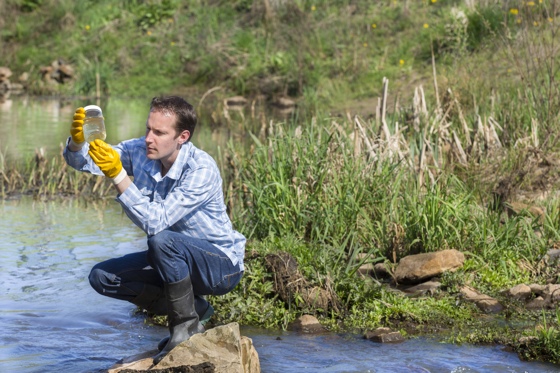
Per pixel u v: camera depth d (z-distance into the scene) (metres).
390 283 6.84
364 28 20.77
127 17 25.88
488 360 5.20
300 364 5.10
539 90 10.55
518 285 6.49
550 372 4.99
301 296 6.15
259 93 20.45
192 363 4.44
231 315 6.03
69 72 23.95
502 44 14.35
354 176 7.71
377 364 5.11
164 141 4.32
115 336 5.61
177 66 23.30
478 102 11.84
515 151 9.38
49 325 5.79
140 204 4.20
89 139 4.34
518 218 7.32
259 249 6.63
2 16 26.45
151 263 4.46
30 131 15.75
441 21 18.95
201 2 25.27
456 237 7.18
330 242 7.29
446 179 7.91
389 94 16.75
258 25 23.28
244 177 8.16
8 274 7.02
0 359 5.08
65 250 7.85
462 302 6.29
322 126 9.06
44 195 10.68
